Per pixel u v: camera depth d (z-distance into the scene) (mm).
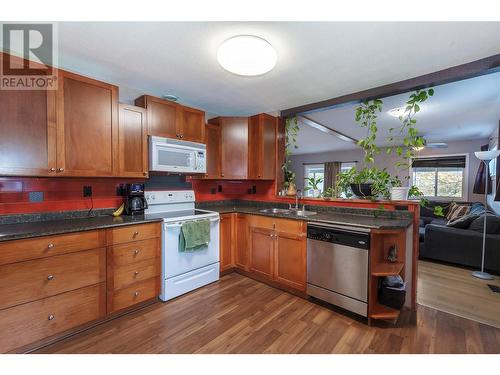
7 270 1541
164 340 1804
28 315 1623
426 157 5996
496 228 3215
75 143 2016
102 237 1960
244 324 2020
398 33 1630
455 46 1779
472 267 3393
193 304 2344
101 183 2480
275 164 3443
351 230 2105
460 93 2711
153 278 2311
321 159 7824
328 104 2959
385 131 4527
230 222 3113
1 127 1688
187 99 2990
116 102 2262
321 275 2305
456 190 5762
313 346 1753
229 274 3131
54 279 1724
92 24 1568
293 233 2531
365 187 2619
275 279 2701
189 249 2561
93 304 1916
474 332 1919
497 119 3727
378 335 1883
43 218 2135
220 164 3299
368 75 2279
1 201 1946
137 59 2023
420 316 2162
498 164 3496
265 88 2625
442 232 3523
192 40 1743
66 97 1969
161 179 2982
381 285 2133
